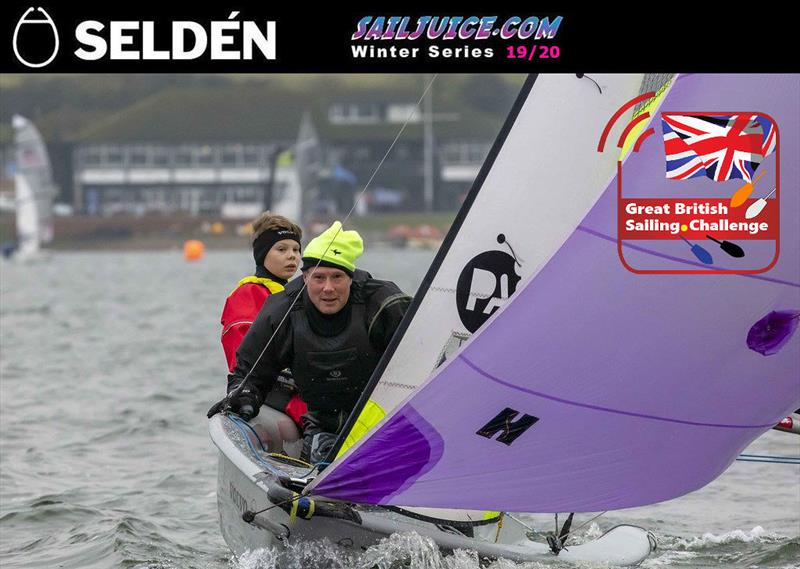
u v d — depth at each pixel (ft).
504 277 61.05
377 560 57.11
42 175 652.07
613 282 52.44
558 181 60.59
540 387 52.85
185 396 143.95
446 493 54.08
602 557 61.87
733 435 54.39
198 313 293.02
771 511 82.79
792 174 52.80
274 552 58.08
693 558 69.62
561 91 60.49
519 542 65.46
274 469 60.85
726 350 53.01
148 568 68.59
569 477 53.93
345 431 59.93
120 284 451.94
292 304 64.80
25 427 121.49
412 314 60.49
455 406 53.26
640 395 53.11
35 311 301.22
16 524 81.71
